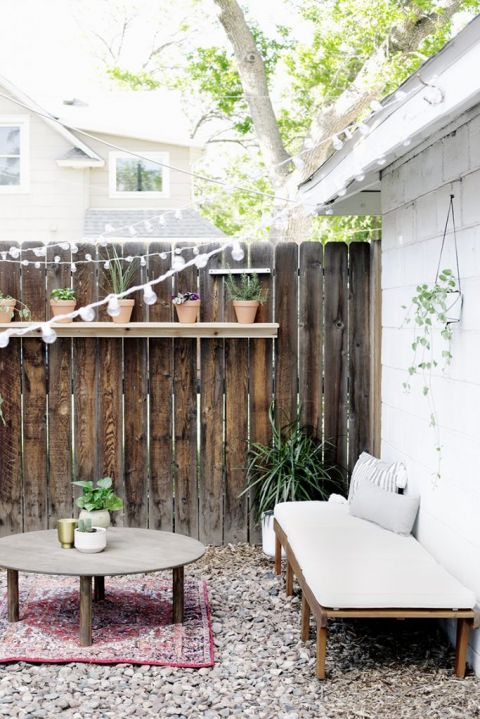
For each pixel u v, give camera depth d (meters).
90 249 6.08
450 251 4.19
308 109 12.82
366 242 6.12
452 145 4.12
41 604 4.89
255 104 10.20
